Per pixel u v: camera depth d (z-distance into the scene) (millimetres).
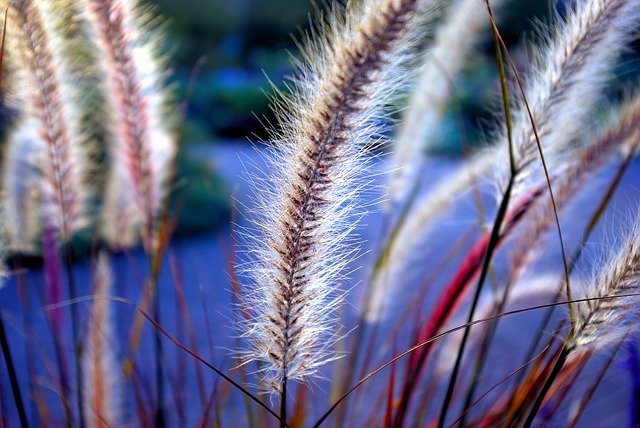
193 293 1177
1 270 427
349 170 320
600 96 403
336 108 303
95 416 448
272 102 324
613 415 497
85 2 406
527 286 446
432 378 458
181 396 470
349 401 471
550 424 431
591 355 377
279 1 4484
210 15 4367
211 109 3490
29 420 552
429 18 316
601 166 420
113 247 508
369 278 476
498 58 354
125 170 468
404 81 324
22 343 876
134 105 444
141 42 431
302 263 323
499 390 512
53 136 431
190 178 1831
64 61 421
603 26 369
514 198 393
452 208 500
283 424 330
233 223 395
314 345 341
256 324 336
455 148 1878
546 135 384
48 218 452
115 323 540
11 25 392
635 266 333
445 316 398
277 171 318
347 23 306
